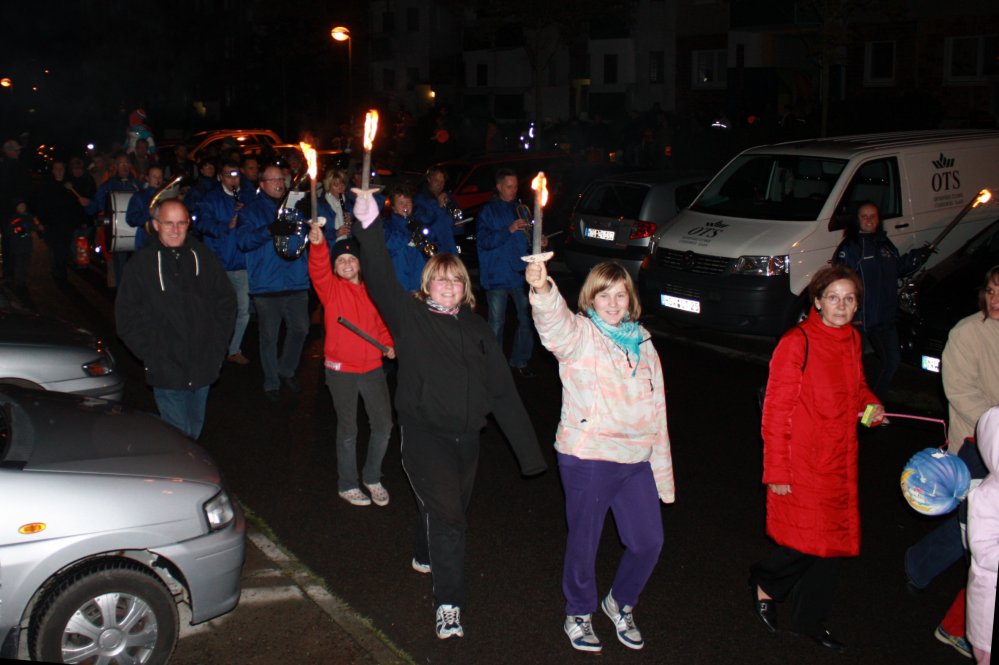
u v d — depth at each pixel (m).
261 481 6.64
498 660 4.51
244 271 9.28
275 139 27.02
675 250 10.21
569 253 12.64
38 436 4.25
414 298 4.53
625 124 26.66
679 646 4.66
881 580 5.36
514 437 4.68
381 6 45.72
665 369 9.53
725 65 29.00
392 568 5.39
